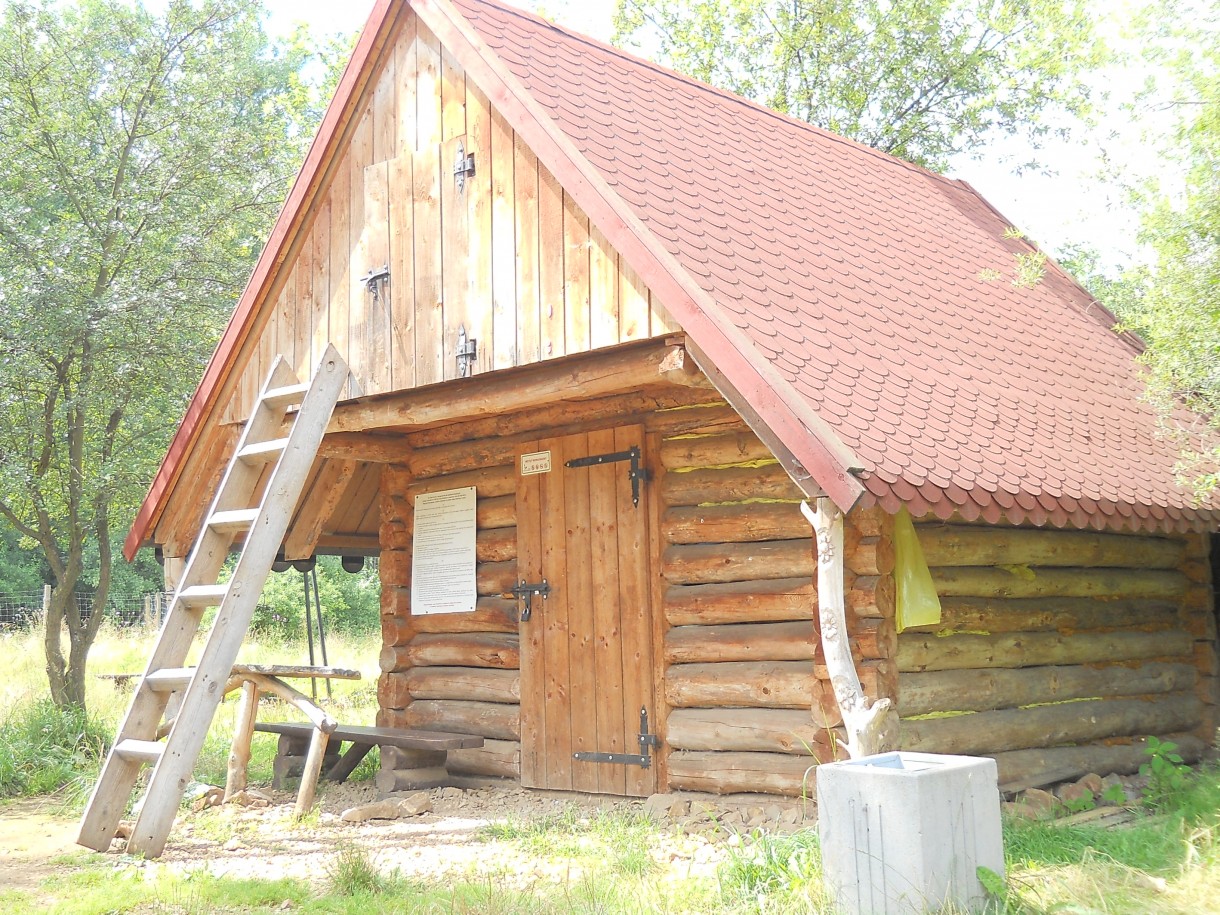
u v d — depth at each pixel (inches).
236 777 384.8
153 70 610.2
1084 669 382.3
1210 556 467.2
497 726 403.5
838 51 968.9
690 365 302.8
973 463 301.6
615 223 309.0
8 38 580.1
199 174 612.1
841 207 430.3
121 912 238.4
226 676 263.4
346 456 430.0
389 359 383.2
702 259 311.4
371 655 906.7
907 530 314.7
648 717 352.8
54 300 528.1
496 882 255.9
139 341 555.8
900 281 394.6
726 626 339.9
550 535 386.9
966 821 216.1
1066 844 266.7
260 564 269.7
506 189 352.8
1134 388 439.2
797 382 281.7
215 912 240.1
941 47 957.8
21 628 956.0
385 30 390.9
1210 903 217.5
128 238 589.6
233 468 295.4
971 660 340.2
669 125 392.5
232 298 602.5
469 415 378.3
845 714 262.4
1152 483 365.1
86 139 607.2
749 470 340.8
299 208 410.6
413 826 337.1
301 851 303.4
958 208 539.8
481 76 353.1
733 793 334.0
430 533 435.2
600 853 286.8
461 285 362.9
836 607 265.6
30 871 285.6
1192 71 329.7
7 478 528.7
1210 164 327.9
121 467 544.7
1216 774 361.7
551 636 383.6
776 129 473.1
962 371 356.2
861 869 214.4
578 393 340.5
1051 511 312.0
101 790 266.7
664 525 356.8
